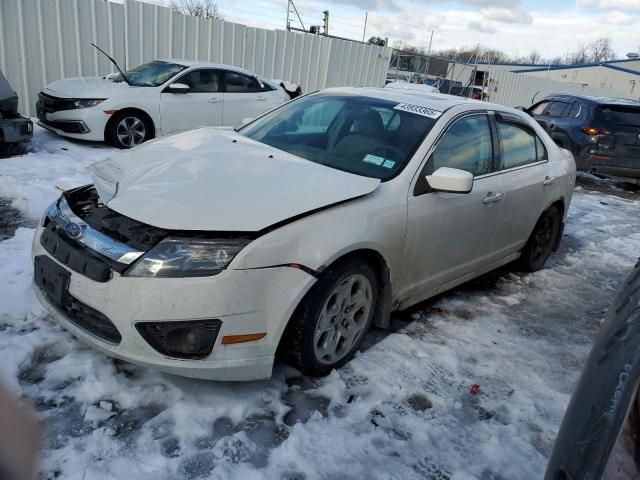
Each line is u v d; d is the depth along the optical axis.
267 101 9.88
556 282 5.07
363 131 3.65
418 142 3.45
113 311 2.41
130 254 2.44
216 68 9.30
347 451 2.45
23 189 5.42
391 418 2.72
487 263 4.24
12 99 6.96
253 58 12.31
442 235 3.49
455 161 3.66
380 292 3.22
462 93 22.03
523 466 2.53
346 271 2.81
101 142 8.70
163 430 2.42
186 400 2.61
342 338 2.99
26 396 2.52
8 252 4.02
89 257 2.52
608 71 41.59
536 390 3.17
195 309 2.37
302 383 2.90
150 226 2.54
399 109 3.78
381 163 3.37
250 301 2.44
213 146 3.42
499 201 4.00
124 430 2.40
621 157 9.84
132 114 8.35
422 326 3.76
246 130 4.10
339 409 2.73
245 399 2.67
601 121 9.88
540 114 11.23
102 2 9.88
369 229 2.88
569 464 1.34
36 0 9.20
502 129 4.25
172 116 8.73
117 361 2.83
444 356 3.35
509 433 2.75
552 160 4.91
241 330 2.45
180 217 2.48
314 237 2.64
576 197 9.42
